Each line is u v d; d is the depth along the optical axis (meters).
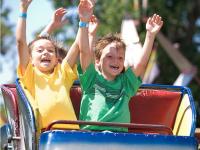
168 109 12.60
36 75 11.72
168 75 40.06
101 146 10.43
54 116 11.38
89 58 11.72
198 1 44.34
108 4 39.47
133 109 12.64
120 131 11.56
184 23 44.38
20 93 11.21
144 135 10.61
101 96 11.77
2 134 13.06
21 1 11.73
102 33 37.72
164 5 41.09
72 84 12.32
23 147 11.61
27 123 11.12
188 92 12.41
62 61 12.24
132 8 37.91
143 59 12.11
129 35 19.50
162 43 34.00
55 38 13.13
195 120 11.85
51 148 10.33
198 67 41.47
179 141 10.73
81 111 11.82
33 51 12.01
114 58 11.88
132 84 12.02
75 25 43.41
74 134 10.39
